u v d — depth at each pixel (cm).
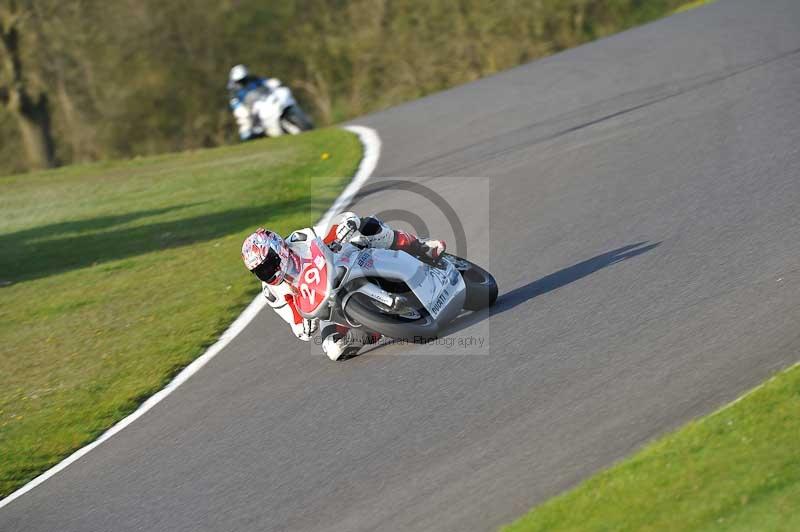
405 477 1925
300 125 6669
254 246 2272
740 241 2641
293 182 4844
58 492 2317
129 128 10569
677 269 2569
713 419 1741
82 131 10562
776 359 1941
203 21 10662
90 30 10469
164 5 10594
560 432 1909
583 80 5594
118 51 10500
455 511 1756
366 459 2044
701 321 2217
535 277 2812
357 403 2302
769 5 6538
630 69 5541
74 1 10400
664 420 1838
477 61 10512
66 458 2500
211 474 2192
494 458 1891
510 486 1780
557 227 3191
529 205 3494
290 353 2741
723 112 4044
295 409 2377
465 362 2342
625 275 2619
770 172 3152
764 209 2833
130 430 2548
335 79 10775
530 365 2236
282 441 2239
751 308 2208
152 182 5766
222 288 3478
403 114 6106
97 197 5662
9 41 10288
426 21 10656
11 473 2483
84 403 2789
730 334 2111
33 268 4475
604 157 3841
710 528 1484
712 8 7094
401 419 2161
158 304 3497
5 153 10850
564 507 1638
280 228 4022
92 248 4569
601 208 3259
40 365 3194
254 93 6712
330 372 2533
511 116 5103
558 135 4397
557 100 5209
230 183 5175
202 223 4519
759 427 1675
